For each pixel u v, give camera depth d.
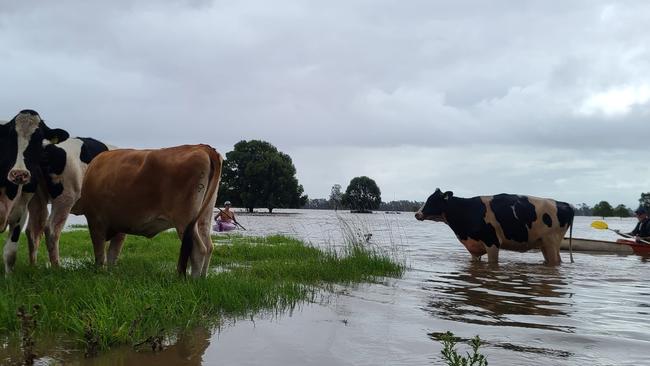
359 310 6.28
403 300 7.09
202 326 5.21
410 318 5.91
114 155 7.99
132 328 4.62
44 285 6.24
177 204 7.31
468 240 13.24
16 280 6.48
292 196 80.81
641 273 10.74
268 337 4.87
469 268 11.23
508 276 9.97
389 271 9.99
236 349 4.47
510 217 12.80
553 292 8.11
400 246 16.98
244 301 6.25
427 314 6.17
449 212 13.40
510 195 13.46
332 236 21.09
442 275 9.92
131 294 5.76
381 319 5.82
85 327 4.41
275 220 42.41
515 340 5.04
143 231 7.88
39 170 7.91
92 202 7.98
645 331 5.52
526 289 8.35
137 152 7.77
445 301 7.09
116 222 7.89
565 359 4.43
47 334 4.76
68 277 6.73
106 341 4.46
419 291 7.90
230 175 83.06
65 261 9.84
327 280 8.78
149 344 4.46
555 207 13.02
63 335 4.75
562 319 6.08
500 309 6.62
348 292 7.61
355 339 4.91
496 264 12.34
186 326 5.10
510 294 7.82
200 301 5.99
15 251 7.48
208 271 8.77
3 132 7.24
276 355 4.34
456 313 6.29
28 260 9.36
